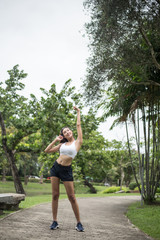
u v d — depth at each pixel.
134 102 10.58
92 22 6.55
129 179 40.84
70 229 4.64
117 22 6.36
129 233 4.79
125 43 6.63
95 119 17.36
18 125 16.42
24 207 7.90
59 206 9.23
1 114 18.36
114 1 6.11
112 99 10.19
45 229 4.50
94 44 6.77
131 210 9.24
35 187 39.41
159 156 10.38
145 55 7.18
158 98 10.14
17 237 3.80
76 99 16.86
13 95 18.08
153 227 5.59
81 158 18.86
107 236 4.30
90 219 6.39
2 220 5.16
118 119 11.60
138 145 11.38
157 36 7.42
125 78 7.57
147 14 6.46
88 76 7.11
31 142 19.08
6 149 18.06
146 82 7.77
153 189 11.41
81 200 13.74
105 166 28.69
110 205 11.50
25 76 18.28
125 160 30.38
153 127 10.62
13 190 27.47
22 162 42.56
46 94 16.62
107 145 28.72
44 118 15.55
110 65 6.80
